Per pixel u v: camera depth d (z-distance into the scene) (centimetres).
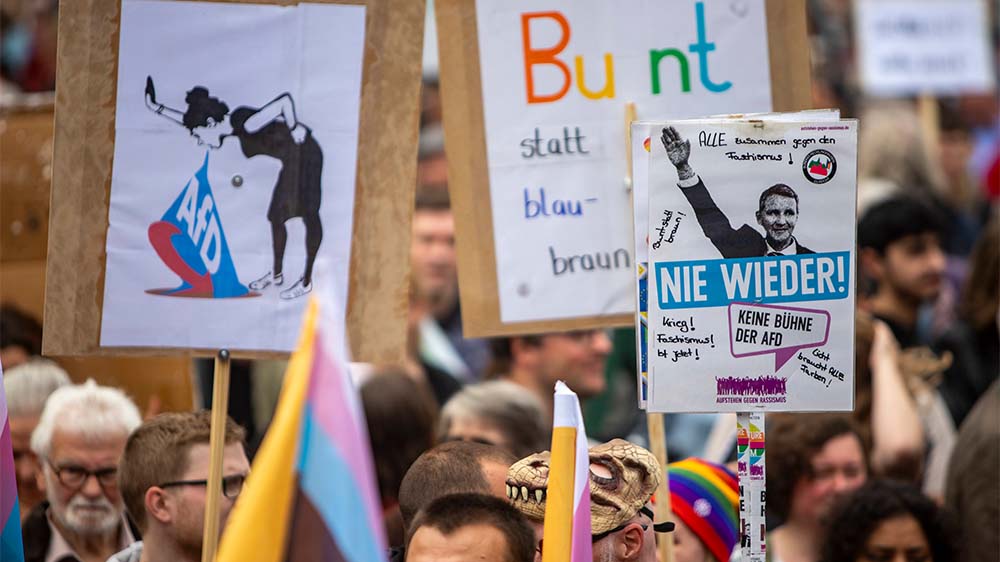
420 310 2656
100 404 1532
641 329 1209
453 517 1073
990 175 3628
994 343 2230
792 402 1204
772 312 1204
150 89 1324
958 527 1562
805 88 1475
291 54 1337
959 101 3797
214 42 1330
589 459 1197
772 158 1202
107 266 1322
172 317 1326
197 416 1388
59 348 1319
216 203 1330
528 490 1203
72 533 1526
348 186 1340
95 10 1316
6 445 1177
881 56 3516
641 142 1204
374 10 1341
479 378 2664
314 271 1332
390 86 1344
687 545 1504
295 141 1337
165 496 1352
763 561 1212
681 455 2133
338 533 842
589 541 1073
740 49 1475
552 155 1467
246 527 852
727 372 1204
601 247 1468
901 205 2220
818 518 1644
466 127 1463
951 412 2205
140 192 1325
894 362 2000
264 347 1327
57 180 1316
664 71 1471
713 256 1203
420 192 2752
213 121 1330
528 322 1463
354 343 1336
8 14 3222
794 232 1202
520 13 1464
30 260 1788
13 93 3152
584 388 2194
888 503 1545
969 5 3534
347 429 853
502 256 1463
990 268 2225
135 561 1402
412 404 1788
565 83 1468
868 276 2259
